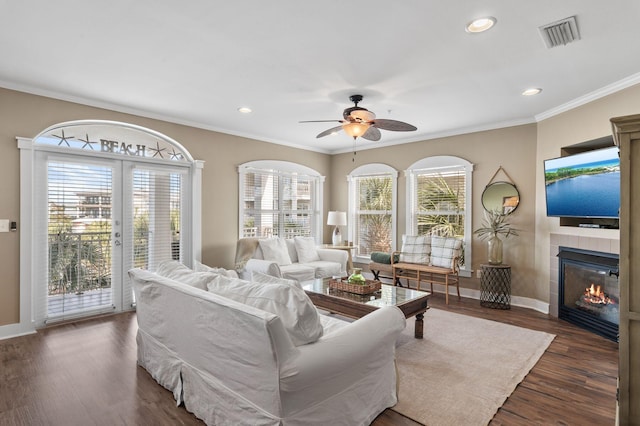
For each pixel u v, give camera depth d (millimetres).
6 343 3203
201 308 2035
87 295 3961
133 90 3557
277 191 6047
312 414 1704
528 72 3066
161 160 4570
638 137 1368
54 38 2508
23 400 2252
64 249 3791
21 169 3428
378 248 6297
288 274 4707
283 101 3898
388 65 2936
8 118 3361
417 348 3141
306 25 2320
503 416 2119
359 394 1946
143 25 2334
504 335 3486
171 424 2029
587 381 2557
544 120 4312
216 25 2330
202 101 3908
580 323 3740
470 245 5078
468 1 2045
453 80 3260
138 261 4352
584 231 3752
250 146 5551
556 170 3906
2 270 3348
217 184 5102
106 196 4090
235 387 1826
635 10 2121
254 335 1661
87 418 2072
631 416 1396
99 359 2883
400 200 5902
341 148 6648
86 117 3857
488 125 4852
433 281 4930
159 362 2479
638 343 1384
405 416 2117
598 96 3521
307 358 1639
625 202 1393
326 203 6855
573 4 2066
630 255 1391
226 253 5211
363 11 2150
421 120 4645
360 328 1954
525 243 4570
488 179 4914
